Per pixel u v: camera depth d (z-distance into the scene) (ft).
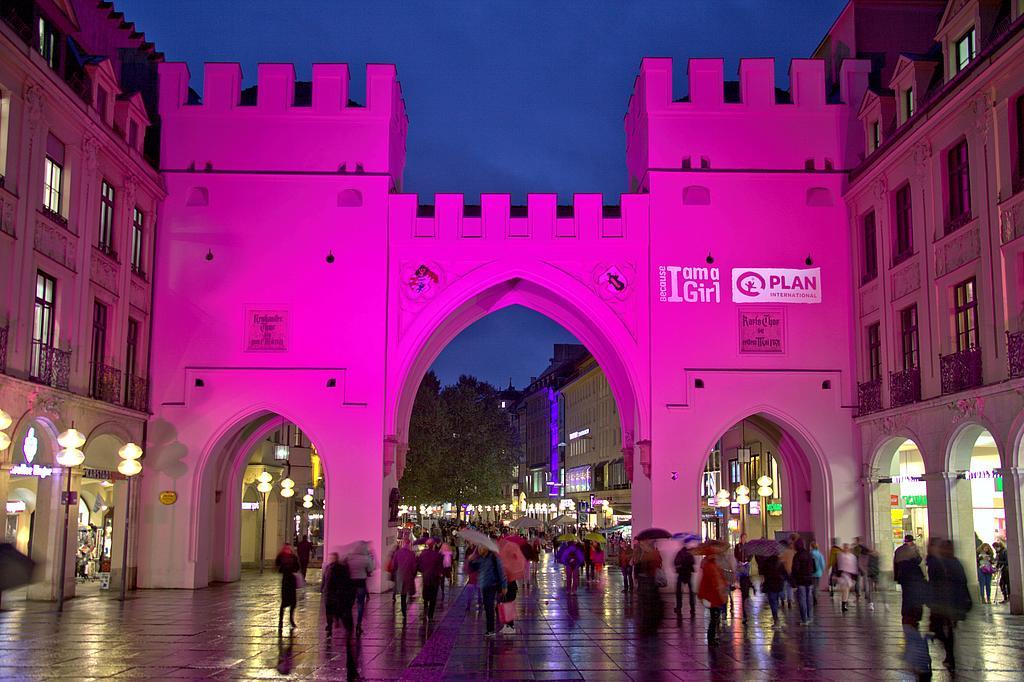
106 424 83.51
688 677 42.01
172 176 95.91
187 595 84.28
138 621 62.75
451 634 58.39
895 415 83.76
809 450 93.30
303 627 60.34
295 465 160.25
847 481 91.76
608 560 155.63
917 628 38.29
